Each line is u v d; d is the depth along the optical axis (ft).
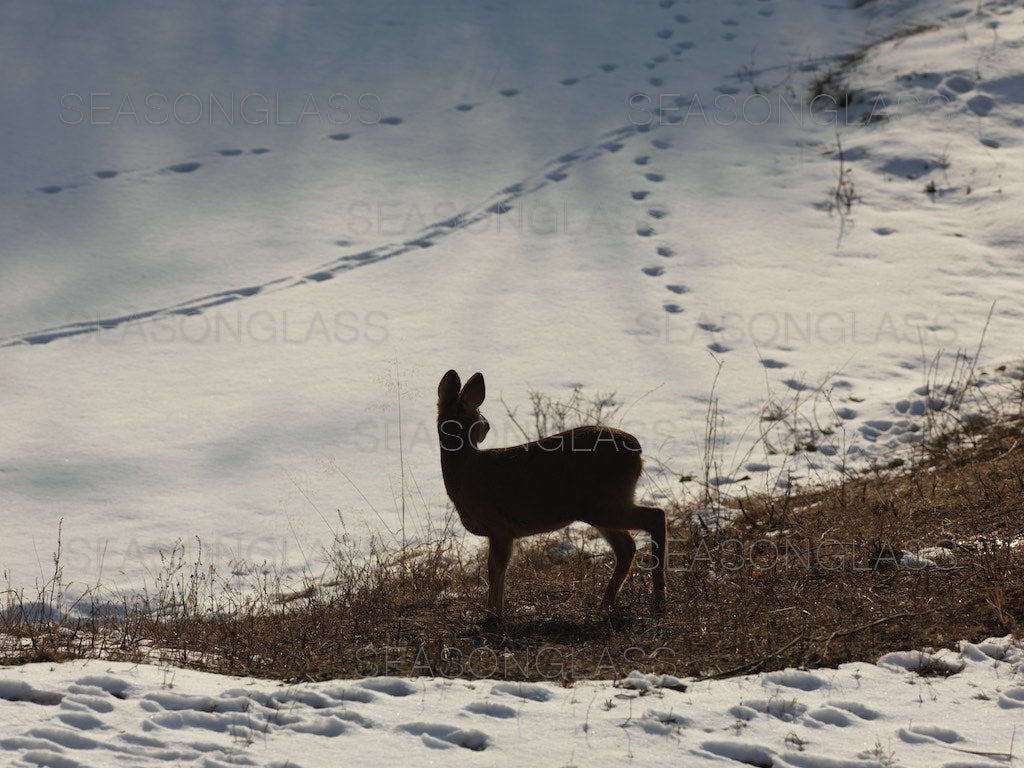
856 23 145.79
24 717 32.60
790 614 44.88
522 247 109.09
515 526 47.44
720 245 109.50
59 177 117.08
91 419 84.23
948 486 64.90
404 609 50.16
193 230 110.11
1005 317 97.76
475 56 140.05
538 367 91.71
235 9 146.00
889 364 91.45
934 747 32.37
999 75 129.90
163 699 34.91
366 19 146.41
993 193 114.73
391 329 96.99
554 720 33.78
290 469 78.74
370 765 30.37
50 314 97.76
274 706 34.73
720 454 79.46
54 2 143.33
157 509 73.26
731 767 30.89
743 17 147.54
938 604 44.47
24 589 61.82
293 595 59.77
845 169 120.88
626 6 150.51
